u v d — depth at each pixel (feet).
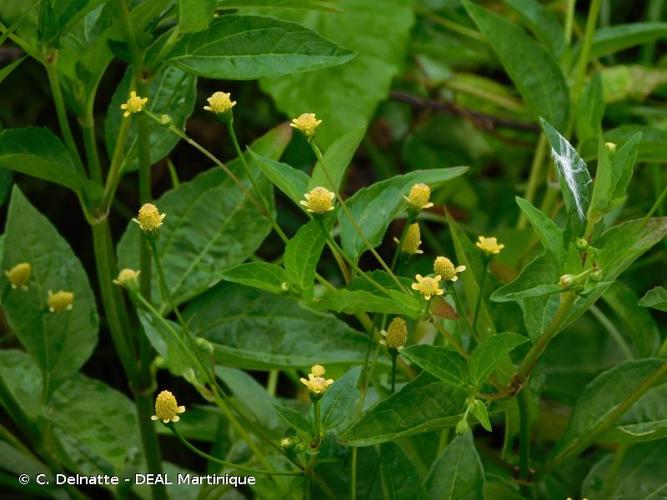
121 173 1.89
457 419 1.74
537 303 1.81
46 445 2.04
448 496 1.78
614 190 1.73
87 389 2.10
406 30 2.80
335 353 1.99
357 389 1.86
